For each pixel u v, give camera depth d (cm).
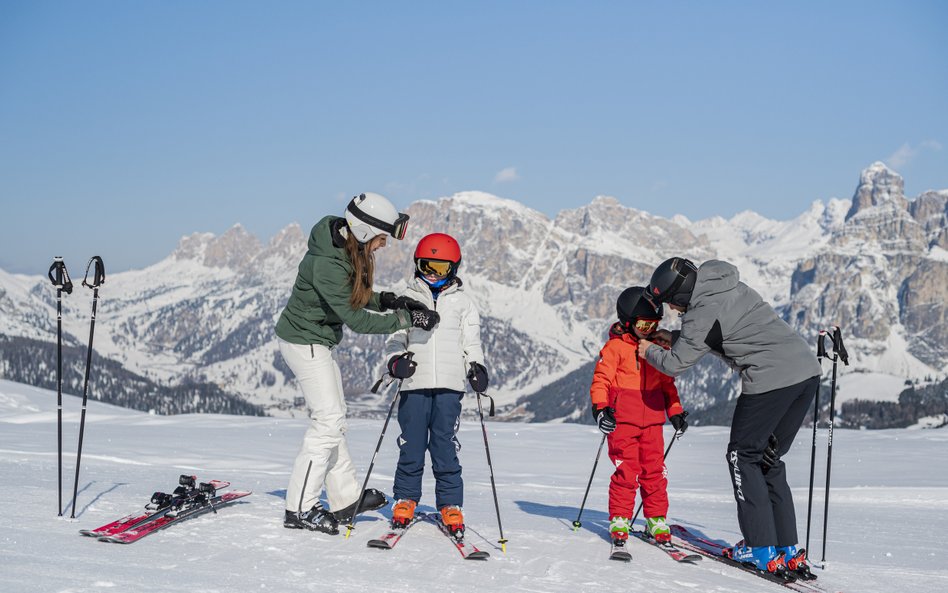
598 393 446
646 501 449
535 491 812
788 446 411
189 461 890
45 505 440
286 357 426
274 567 335
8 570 290
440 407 432
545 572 362
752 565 405
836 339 436
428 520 458
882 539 556
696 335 402
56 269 422
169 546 360
